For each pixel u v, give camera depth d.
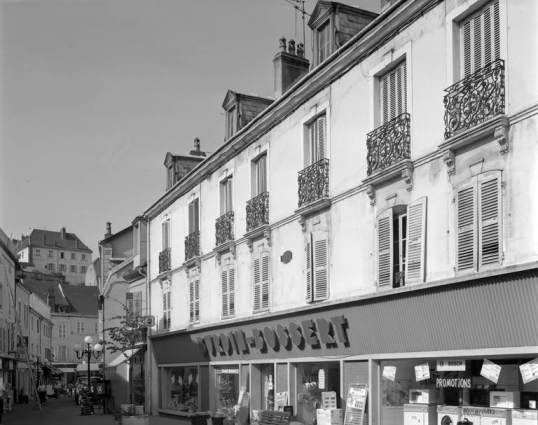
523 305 11.15
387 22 14.57
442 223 12.98
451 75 12.87
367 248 15.35
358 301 15.31
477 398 13.09
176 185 27.98
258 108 23.91
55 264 74.69
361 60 15.85
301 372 18.52
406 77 14.45
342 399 16.27
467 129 12.09
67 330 76.81
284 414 18.05
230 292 22.75
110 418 29.45
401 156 14.06
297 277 18.33
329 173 17.05
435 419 13.63
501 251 11.51
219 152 23.56
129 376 35.31
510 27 11.55
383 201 14.84
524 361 12.02
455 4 12.84
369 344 15.41
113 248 45.03
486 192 11.91
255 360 20.98
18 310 50.31
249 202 21.14
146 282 32.56
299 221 18.11
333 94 17.02
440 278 12.92
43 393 48.09
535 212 10.91
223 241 23.03
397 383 14.82
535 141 10.97
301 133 18.45
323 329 16.73
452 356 12.85
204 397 24.94
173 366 28.52
